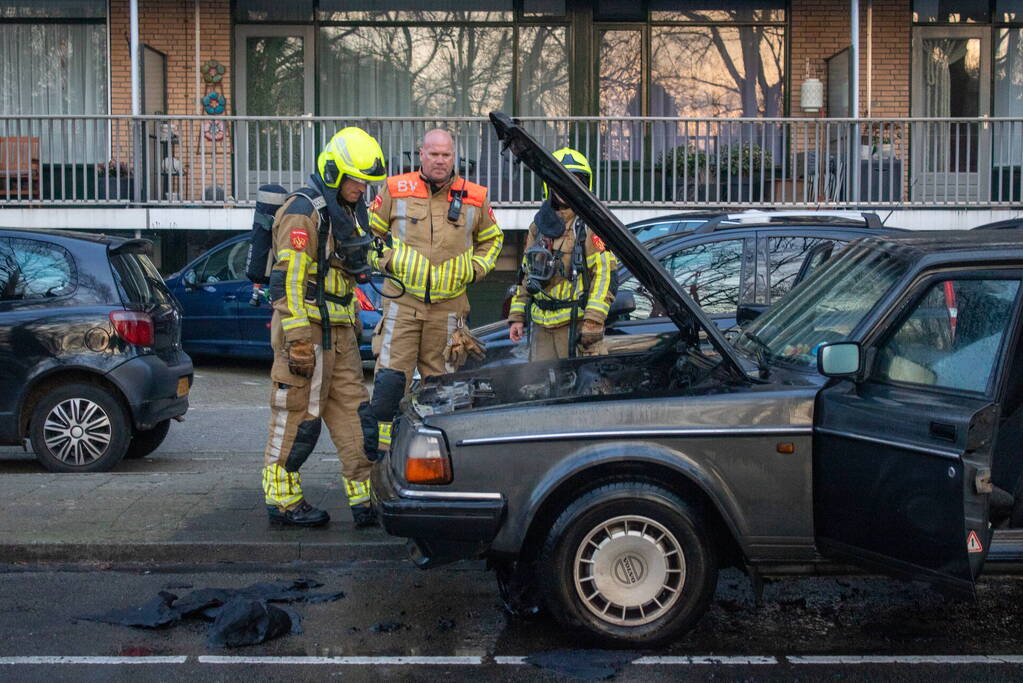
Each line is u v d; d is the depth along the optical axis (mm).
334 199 6156
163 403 8312
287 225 6125
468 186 6645
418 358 6707
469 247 6645
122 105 16750
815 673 4676
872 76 16891
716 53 16922
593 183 16797
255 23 16844
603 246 6988
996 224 9266
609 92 16984
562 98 17000
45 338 7953
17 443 8102
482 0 16875
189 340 13477
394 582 5875
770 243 8328
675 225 9906
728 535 5180
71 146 16656
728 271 8289
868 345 4859
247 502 6969
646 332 7980
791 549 4926
